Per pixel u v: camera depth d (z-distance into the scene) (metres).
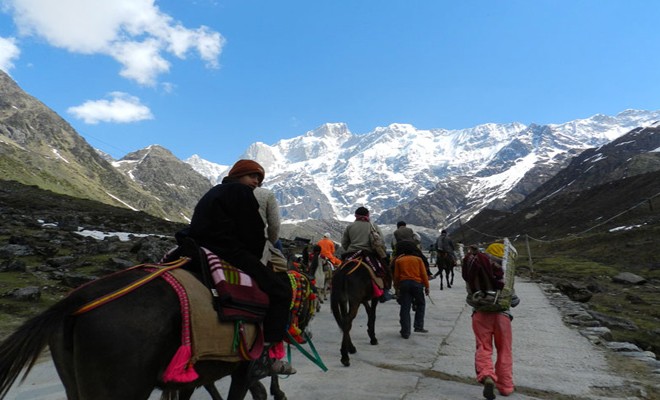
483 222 163.38
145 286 3.37
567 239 64.06
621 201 105.12
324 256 17.20
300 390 6.88
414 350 9.53
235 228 4.25
